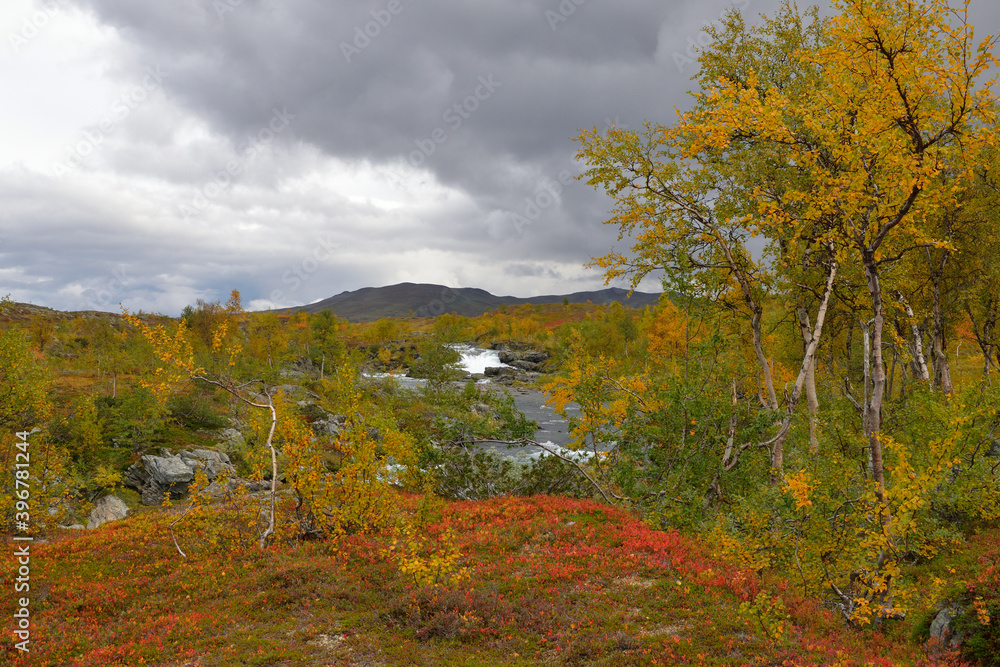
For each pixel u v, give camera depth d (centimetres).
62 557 1496
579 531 1541
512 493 2273
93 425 3044
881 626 1008
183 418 4262
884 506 984
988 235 2262
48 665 920
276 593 1184
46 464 2106
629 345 6047
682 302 1942
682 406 1725
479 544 1488
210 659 918
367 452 1611
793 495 1045
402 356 9438
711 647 909
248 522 1595
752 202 1759
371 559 1373
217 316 6084
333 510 1619
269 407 1667
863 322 1817
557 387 1978
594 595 1134
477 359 11750
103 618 1127
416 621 1033
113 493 2897
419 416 3097
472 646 957
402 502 1823
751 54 2038
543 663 880
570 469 2306
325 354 7556
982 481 1218
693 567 1262
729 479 1675
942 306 2616
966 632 836
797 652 874
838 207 1178
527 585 1189
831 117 1166
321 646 964
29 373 2391
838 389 2272
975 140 967
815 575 1062
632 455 1808
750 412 1798
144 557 1487
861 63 1024
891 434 1513
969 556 1170
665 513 1633
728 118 1266
